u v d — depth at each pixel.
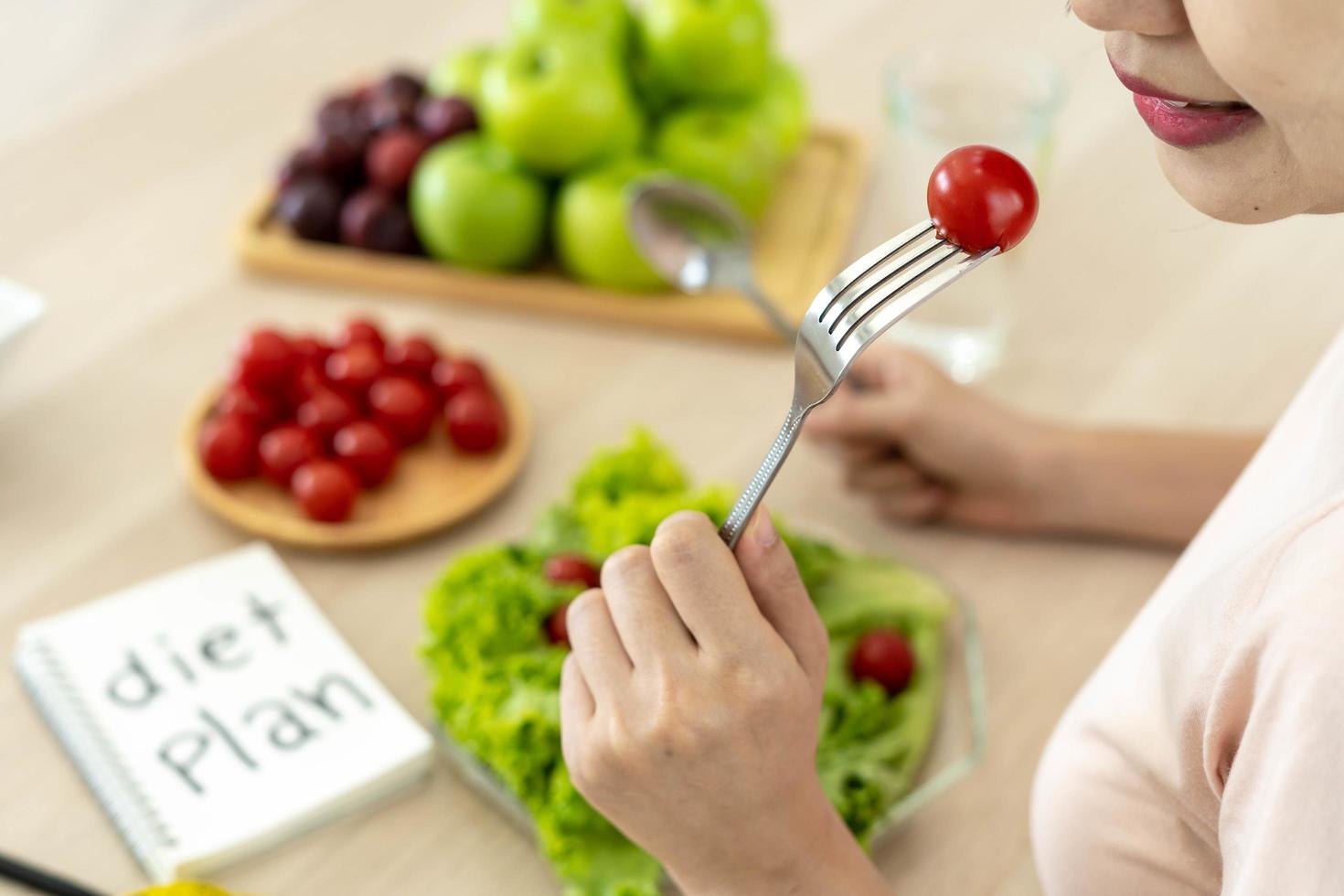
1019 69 1.13
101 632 0.84
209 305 1.17
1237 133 0.45
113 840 0.74
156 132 1.38
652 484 0.90
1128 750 0.57
